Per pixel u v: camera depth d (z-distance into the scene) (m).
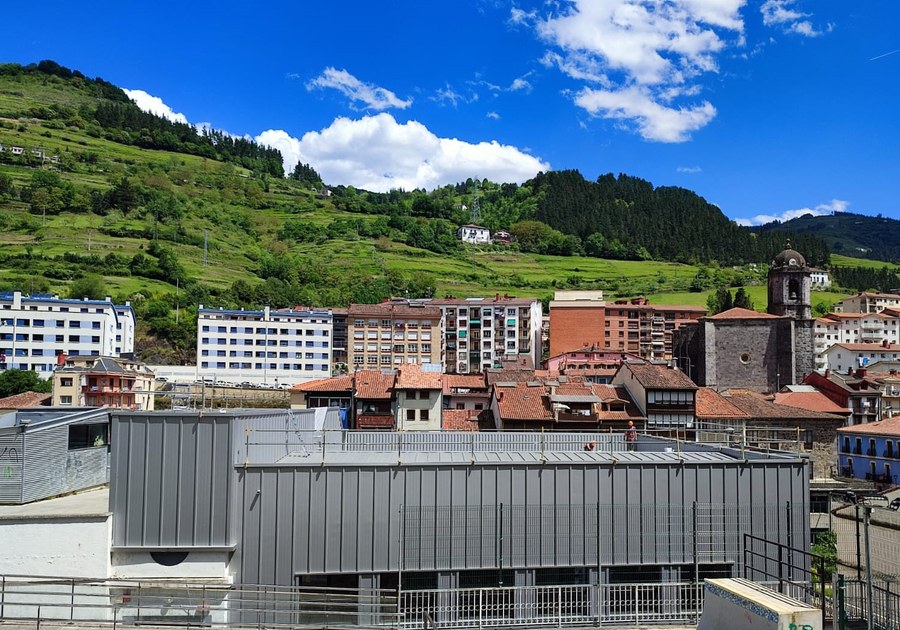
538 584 28.23
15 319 119.00
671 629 23.83
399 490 27.80
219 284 178.88
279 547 26.97
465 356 160.38
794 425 70.94
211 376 137.12
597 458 30.42
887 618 21.36
